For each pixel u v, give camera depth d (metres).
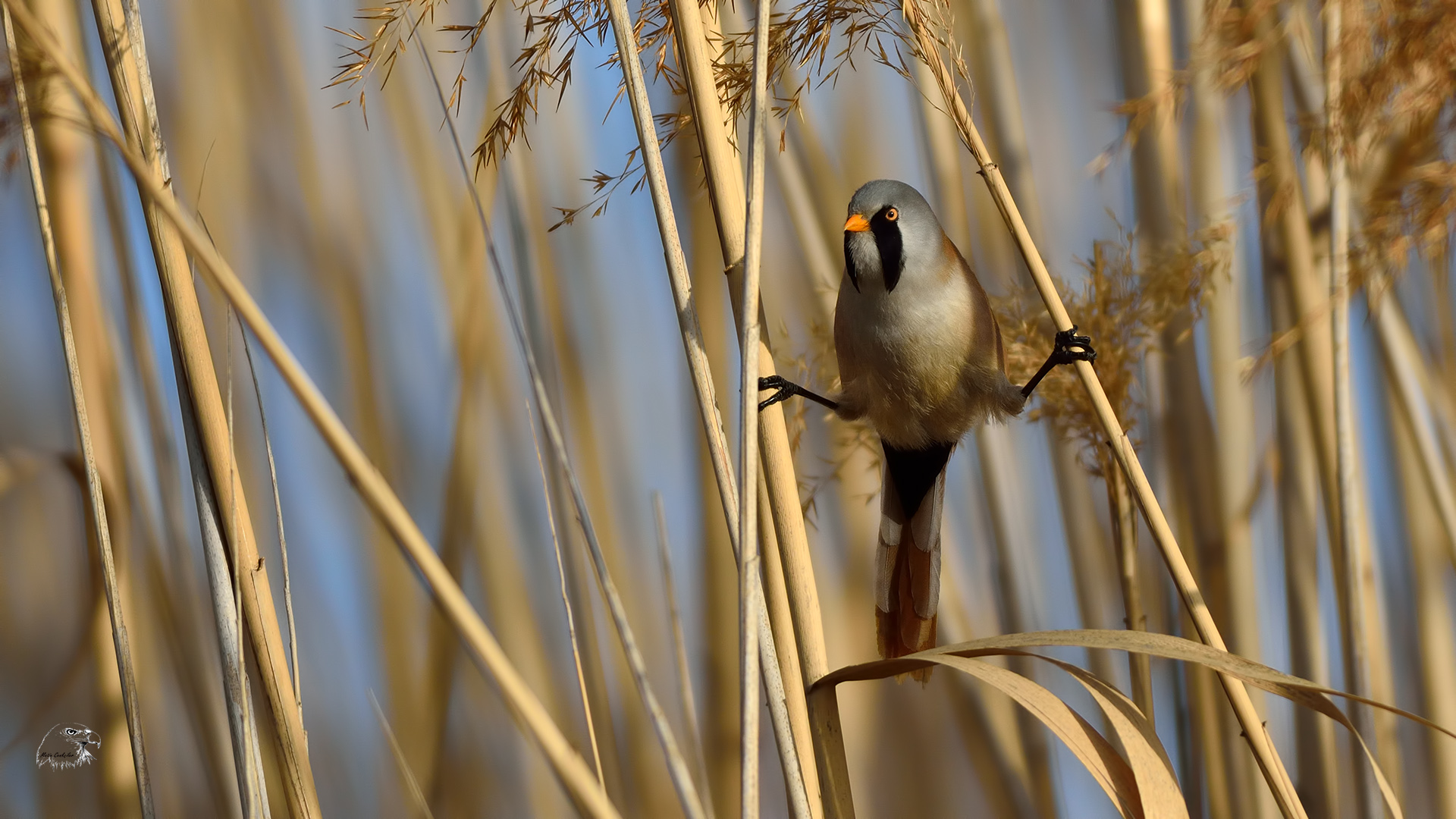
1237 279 6.52
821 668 3.61
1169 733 6.56
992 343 5.30
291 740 3.59
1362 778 5.32
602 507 7.37
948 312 5.14
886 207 5.23
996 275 7.87
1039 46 8.98
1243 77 5.47
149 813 3.82
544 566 7.25
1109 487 5.30
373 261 7.64
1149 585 6.98
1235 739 6.22
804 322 7.82
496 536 7.12
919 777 8.30
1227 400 6.37
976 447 7.29
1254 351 6.61
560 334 7.62
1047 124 8.81
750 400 2.95
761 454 3.73
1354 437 5.20
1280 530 6.49
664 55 4.13
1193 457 6.51
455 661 6.92
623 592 7.23
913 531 5.40
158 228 3.61
